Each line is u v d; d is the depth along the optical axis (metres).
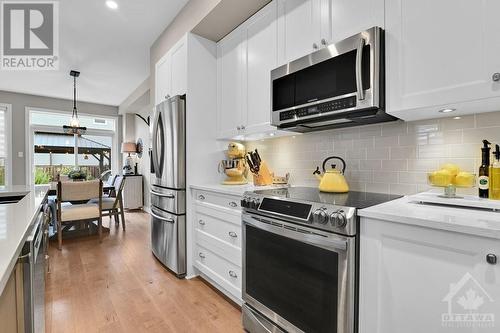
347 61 1.40
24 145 5.36
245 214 1.70
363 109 1.35
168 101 2.57
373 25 1.34
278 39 1.87
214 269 2.15
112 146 6.61
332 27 1.52
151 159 2.97
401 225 0.98
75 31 3.00
